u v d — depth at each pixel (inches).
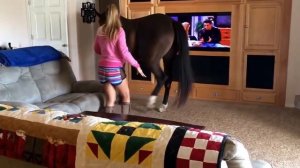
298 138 130.6
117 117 101.5
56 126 42.8
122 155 37.9
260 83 184.5
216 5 185.8
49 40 224.5
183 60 160.7
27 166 45.3
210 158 34.3
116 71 126.3
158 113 167.9
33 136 43.6
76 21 213.5
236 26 183.6
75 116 45.7
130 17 207.3
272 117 159.5
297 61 173.9
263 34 178.9
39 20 225.9
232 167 35.7
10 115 46.8
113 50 124.6
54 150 41.9
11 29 222.4
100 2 231.5
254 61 183.8
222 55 189.5
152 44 163.2
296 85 176.6
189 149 35.5
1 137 46.1
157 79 170.4
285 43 175.0
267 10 175.9
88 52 228.2
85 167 40.0
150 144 37.0
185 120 155.3
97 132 40.3
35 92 127.6
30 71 132.1
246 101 188.9
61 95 137.2
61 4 214.7
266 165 56.5
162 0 198.7
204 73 196.4
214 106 182.5
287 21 173.0
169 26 161.2
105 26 123.5
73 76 149.0
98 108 129.2
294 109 174.2
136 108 177.8
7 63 123.0
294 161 109.3
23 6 228.4
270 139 129.5
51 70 140.5
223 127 144.4
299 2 168.6
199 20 191.5
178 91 163.3
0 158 47.5
